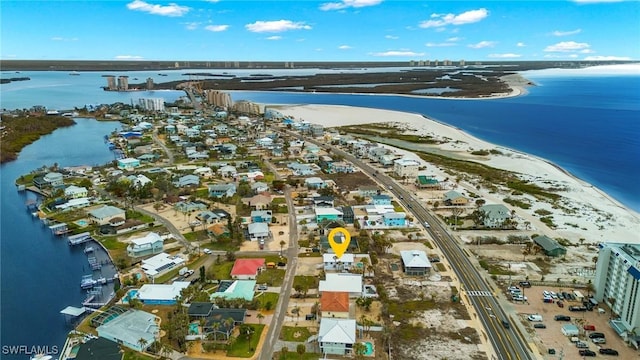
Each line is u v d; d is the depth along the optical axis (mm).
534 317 84312
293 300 90750
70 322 86188
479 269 104812
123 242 118562
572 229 130625
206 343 75688
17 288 98312
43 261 110562
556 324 83312
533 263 108188
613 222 137000
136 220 130125
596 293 91438
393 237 122500
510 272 103438
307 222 131250
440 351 75188
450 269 104688
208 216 130000
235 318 80750
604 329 81750
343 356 74250
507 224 129875
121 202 147625
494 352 75000
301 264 106375
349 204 147375
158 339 77500
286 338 78438
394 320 84062
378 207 141625
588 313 86812
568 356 74438
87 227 128500
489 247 117312
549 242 115000
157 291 91312
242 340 77750
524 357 73938
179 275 100438
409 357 73625
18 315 88438
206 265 106062
